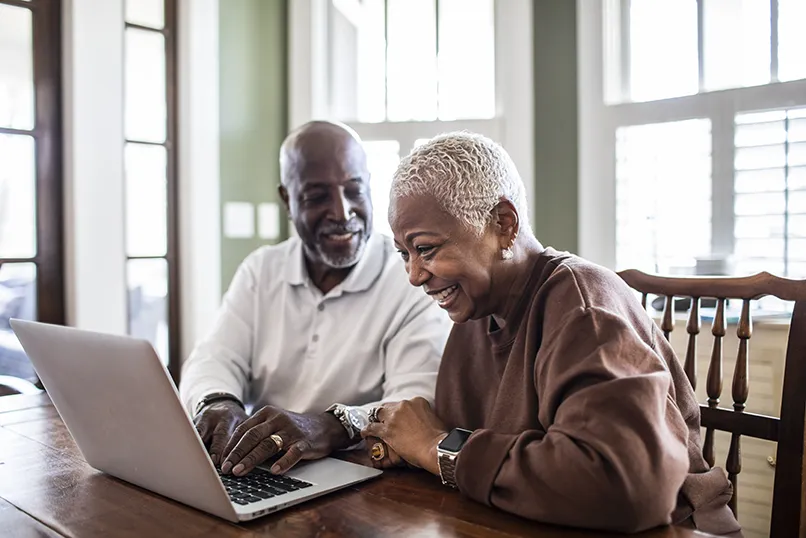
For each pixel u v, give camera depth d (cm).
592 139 253
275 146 294
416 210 85
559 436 71
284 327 147
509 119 265
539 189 264
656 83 247
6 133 223
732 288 111
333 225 141
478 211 85
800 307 100
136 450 80
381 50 288
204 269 268
